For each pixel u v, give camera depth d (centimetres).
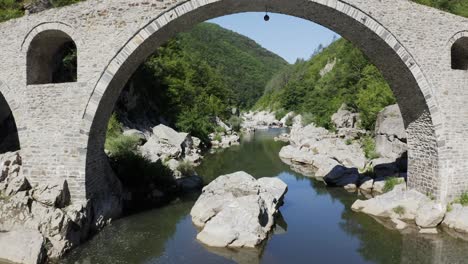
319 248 1404
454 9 4022
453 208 1619
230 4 1612
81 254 1333
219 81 7000
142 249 1376
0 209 1335
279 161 3234
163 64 4444
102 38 1520
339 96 5209
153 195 2011
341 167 2455
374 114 3350
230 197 1627
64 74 2444
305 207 1900
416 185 1814
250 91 14712
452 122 1655
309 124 5244
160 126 3152
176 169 2405
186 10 1543
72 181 1497
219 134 4881
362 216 1759
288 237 1505
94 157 1595
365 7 1598
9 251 1220
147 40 1554
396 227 1612
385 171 2308
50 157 1510
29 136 1524
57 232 1316
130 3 1526
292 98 8612
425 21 1642
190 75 5384
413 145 1838
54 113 1516
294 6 1666
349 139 3447
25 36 1535
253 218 1450
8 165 1495
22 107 1532
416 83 1652
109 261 1280
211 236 1420
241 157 3456
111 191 1748
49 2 2439
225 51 16238
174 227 1593
